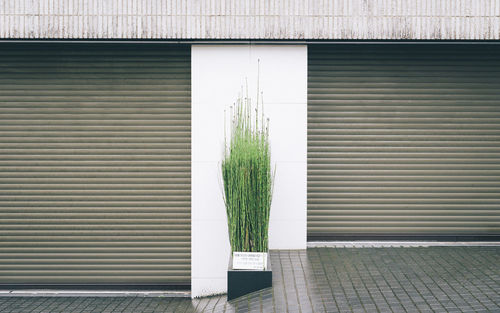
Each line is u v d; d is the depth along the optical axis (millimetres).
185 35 7426
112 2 7430
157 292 7742
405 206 7848
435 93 7828
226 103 7484
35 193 7762
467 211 7809
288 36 7406
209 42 7453
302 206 7484
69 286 7816
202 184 7488
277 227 7500
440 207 7840
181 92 7750
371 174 7848
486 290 5531
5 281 7832
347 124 7828
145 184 7766
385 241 7855
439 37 7465
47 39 7504
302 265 6637
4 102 7758
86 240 7781
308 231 7855
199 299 7469
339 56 7812
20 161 7758
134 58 7730
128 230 7785
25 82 7746
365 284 5836
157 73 7746
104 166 7762
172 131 7766
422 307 5078
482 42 7621
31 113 7754
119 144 7758
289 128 7465
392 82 7836
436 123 7832
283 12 7406
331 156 7844
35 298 7527
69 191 7766
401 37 7445
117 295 7664
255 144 6383
